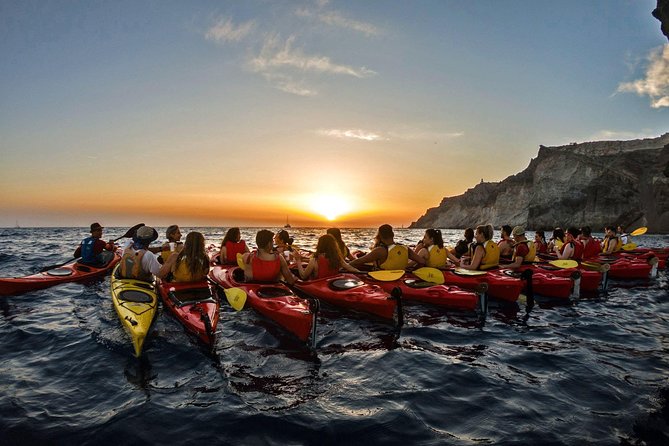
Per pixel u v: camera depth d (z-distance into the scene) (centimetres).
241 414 317
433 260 803
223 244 846
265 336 509
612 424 309
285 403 338
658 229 8044
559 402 346
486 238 803
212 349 454
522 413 326
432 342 507
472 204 17088
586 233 1114
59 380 375
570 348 495
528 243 890
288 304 540
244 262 654
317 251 693
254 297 576
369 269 798
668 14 2891
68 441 275
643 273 1051
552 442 284
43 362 418
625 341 527
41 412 314
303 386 372
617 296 824
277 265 630
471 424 308
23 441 274
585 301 771
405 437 288
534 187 10394
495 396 356
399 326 560
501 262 922
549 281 788
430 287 690
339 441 283
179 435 286
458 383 384
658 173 8394
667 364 441
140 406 327
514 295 716
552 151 10719
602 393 365
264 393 356
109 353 444
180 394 351
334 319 596
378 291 621
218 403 335
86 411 317
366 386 374
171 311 551
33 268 1170
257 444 278
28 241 2706
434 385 379
